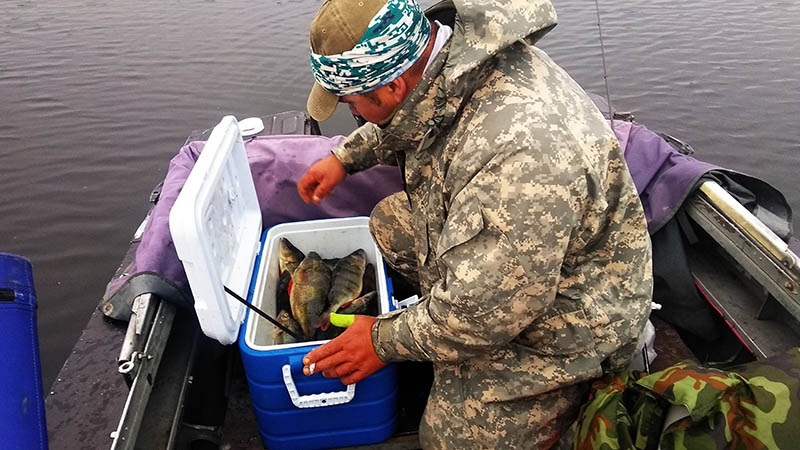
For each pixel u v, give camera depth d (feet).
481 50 4.31
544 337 5.15
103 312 6.35
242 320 6.00
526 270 4.37
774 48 25.71
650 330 6.32
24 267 4.15
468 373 5.43
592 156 4.59
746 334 6.38
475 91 4.62
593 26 28.17
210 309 5.24
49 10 32.09
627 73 23.75
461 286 4.47
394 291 7.84
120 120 21.48
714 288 7.02
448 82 4.44
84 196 18.10
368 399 5.90
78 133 20.74
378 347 5.24
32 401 3.91
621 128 8.06
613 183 4.89
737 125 20.75
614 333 5.10
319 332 6.63
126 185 18.56
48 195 18.12
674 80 23.25
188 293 6.42
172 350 6.34
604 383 5.15
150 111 21.89
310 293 7.05
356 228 7.78
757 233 5.93
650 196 7.23
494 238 4.37
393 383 5.99
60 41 27.68
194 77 24.09
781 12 29.71
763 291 6.71
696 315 7.03
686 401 4.24
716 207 6.53
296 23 29.09
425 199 5.27
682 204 7.00
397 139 5.04
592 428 4.74
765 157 19.47
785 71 23.81
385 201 7.12
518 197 4.27
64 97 22.84
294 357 5.49
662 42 26.35
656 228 6.97
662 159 7.43
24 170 19.10
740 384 4.31
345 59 4.45
